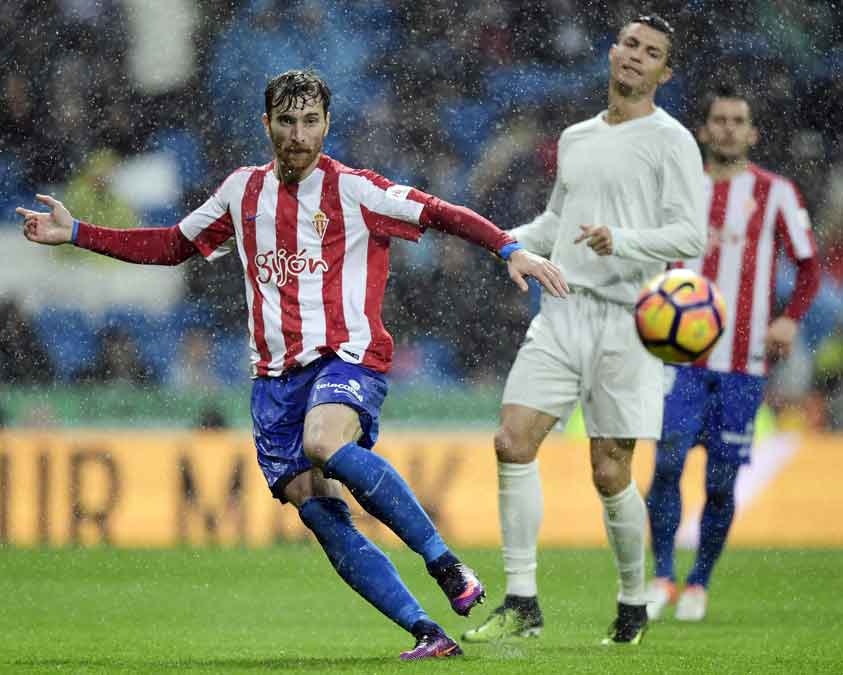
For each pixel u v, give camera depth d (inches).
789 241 1071.6
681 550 1509.6
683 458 1004.6
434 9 2218.3
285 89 644.1
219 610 974.4
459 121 2212.1
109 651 736.3
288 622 908.6
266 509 1514.5
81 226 692.1
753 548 1518.2
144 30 2208.4
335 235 658.2
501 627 805.2
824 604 1059.3
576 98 2207.2
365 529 1503.4
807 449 1630.2
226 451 1528.1
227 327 2113.7
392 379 2069.4
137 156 2209.6
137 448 1525.6
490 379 2084.2
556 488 1569.9
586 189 818.8
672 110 2149.4
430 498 1542.8
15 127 2183.8
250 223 668.7
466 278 2087.8
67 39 2198.6
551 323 820.6
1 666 655.1
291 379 665.0
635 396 806.5
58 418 1946.4
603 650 743.7
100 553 1393.9
